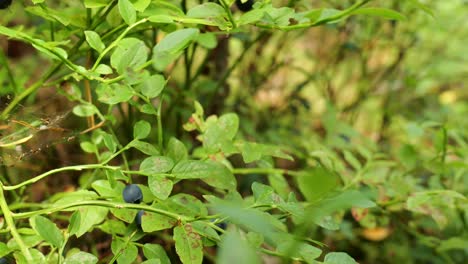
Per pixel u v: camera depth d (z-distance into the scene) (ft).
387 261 2.04
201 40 1.42
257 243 1.24
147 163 1.30
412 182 1.74
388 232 2.05
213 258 1.61
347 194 1.06
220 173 1.37
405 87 2.75
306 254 1.22
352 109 2.59
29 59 2.09
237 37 1.80
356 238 2.07
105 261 1.55
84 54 1.58
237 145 1.47
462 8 2.77
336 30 2.37
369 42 2.50
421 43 2.85
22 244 1.20
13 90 1.60
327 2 2.07
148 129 1.37
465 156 1.78
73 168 1.30
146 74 1.33
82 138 1.67
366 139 2.02
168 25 1.41
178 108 1.87
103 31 1.53
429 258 2.01
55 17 1.39
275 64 2.38
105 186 1.36
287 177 2.10
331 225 1.26
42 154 1.70
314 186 1.00
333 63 2.56
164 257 1.30
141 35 1.54
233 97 2.29
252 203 1.31
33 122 1.50
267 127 2.23
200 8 1.34
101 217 1.33
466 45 3.02
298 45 2.72
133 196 1.32
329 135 2.03
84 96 1.78
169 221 1.28
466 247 1.76
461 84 3.36
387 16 1.32
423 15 2.55
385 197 1.73
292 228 1.73
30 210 1.59
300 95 2.52
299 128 2.36
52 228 1.21
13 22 1.89
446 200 1.61
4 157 1.46
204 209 1.28
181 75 2.23
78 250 1.36
